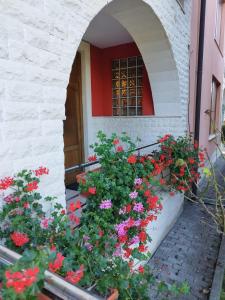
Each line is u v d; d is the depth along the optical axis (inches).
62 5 55.3
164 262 102.7
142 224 72.7
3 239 46.1
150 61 130.3
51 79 54.5
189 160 124.0
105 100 167.0
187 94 151.5
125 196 70.7
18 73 47.4
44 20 51.4
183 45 137.8
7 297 24.3
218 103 300.8
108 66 162.1
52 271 30.2
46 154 55.2
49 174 56.4
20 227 44.5
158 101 142.9
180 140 134.5
